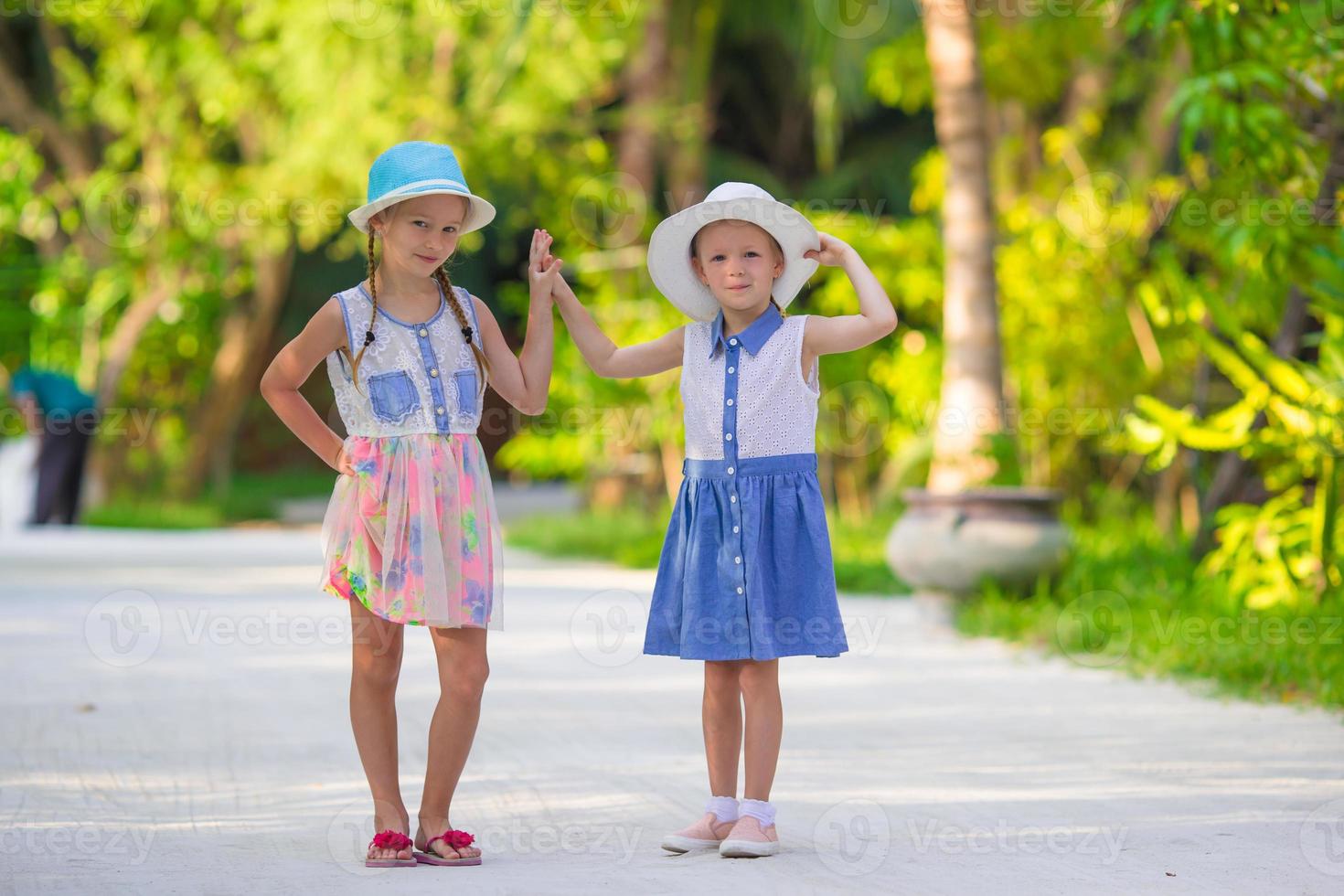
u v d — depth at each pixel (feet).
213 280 91.45
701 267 20.18
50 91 101.35
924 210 74.38
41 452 83.10
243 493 124.26
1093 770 24.48
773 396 19.69
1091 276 62.49
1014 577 42.73
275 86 82.38
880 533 69.26
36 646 39.06
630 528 74.38
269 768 24.57
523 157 79.30
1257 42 37.06
